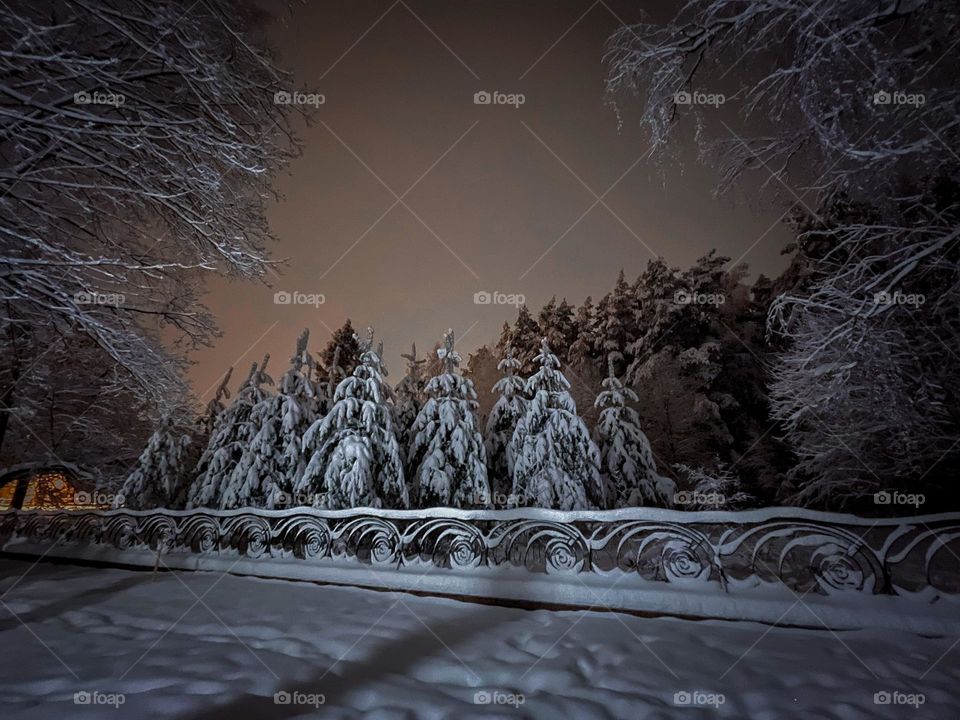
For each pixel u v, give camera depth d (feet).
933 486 37.50
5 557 30.42
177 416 26.09
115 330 19.21
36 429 40.83
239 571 23.06
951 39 16.96
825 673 10.95
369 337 35.63
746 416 80.07
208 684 10.35
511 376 37.63
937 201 22.77
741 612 14.71
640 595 15.87
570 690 10.35
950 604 13.64
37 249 17.74
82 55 16.98
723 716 9.32
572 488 30.37
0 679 10.72
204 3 19.30
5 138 16.02
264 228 24.77
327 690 10.24
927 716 9.19
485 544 19.62
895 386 24.13
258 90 22.17
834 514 15.60
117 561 26.71
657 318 91.40
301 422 35.70
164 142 19.65
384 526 22.15
